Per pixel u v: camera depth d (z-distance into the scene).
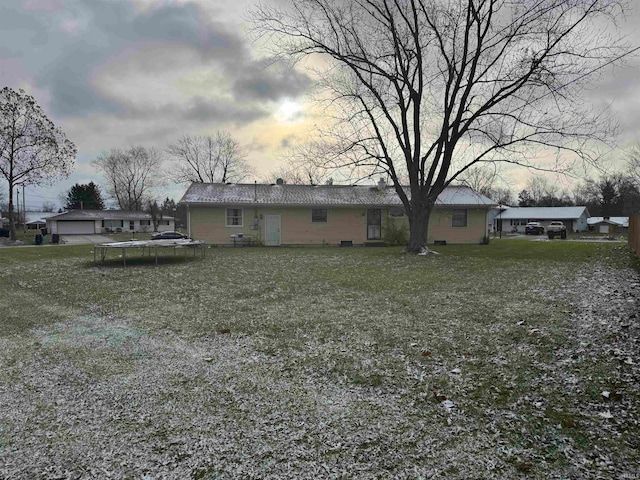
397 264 13.05
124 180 64.00
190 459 2.55
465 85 16.47
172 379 3.84
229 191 23.48
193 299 7.61
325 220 22.81
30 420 3.09
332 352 4.52
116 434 2.86
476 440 2.71
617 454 2.48
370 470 2.41
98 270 12.04
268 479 2.34
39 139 32.84
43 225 61.88
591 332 4.76
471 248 20.22
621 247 19.58
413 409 3.18
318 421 3.01
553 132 14.85
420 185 17.02
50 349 4.79
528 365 3.93
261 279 9.95
